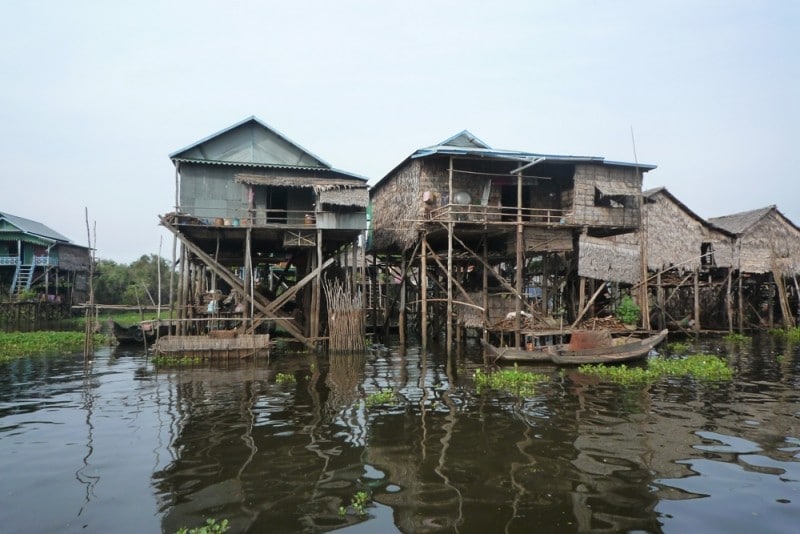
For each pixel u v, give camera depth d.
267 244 26.52
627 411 11.46
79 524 6.26
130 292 56.09
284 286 35.78
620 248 23.38
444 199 22.08
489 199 22.53
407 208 23.42
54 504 6.81
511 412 11.37
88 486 7.39
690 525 6.20
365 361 19.20
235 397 12.95
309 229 22.09
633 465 8.16
